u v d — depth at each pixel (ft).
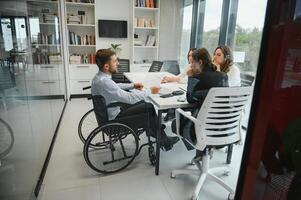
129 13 17.21
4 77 5.24
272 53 1.55
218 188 6.88
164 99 7.29
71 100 16.05
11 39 5.74
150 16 17.65
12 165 5.37
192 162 8.07
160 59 18.49
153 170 7.78
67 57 15.66
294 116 1.62
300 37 1.52
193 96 6.33
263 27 1.52
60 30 13.91
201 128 5.97
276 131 1.65
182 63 18.21
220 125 6.06
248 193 1.88
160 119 7.04
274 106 1.62
